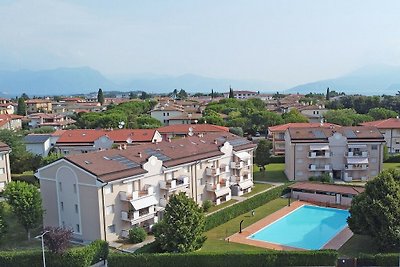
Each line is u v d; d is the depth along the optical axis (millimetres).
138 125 150250
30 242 54156
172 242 46375
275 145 118375
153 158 59844
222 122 153000
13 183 56031
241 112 173000
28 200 54062
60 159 55281
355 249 51781
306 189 78250
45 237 45094
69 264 44250
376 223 49656
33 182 84000
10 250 49906
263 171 99438
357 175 89000
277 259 45250
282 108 199500
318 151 89125
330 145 89000
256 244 54438
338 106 193250
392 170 52969
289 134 91438
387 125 115312
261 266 45312
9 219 63625
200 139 79312
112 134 104812
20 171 92875
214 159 72812
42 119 175125
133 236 53594
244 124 152125
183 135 122625
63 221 56844
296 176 90125
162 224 47594
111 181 52812
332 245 53969
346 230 60594
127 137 102875
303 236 58781
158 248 48500
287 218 67438
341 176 90312
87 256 44875
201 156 70062
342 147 89188
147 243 52781
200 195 70562
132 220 54688
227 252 45625
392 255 44125
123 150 63406
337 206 73562
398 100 180375
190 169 67625
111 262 44844
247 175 82188
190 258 45031
